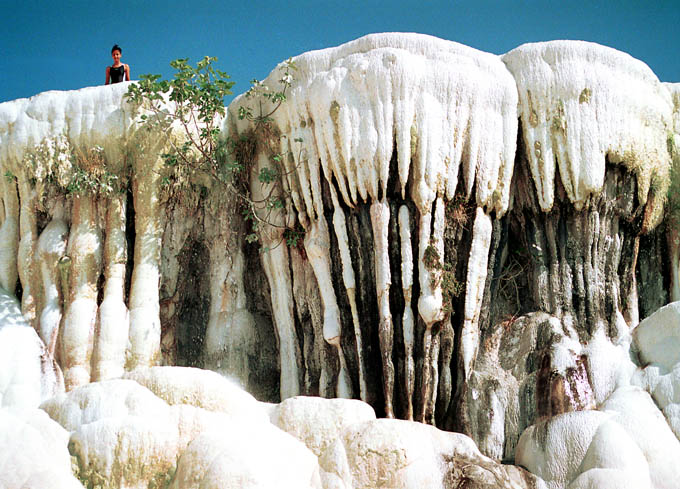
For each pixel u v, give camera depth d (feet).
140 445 30.07
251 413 32.07
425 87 37.04
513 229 38.78
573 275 37.37
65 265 39.17
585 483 30.63
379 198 36.47
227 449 29.14
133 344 38.11
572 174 37.32
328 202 37.63
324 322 37.24
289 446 30.45
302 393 38.14
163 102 39.83
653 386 33.47
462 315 36.42
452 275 36.29
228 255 40.47
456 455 31.42
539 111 37.83
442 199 36.55
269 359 39.86
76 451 30.01
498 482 30.60
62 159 40.27
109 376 37.42
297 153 38.24
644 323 35.45
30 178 40.42
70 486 28.73
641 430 31.73
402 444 30.66
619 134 37.83
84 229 39.52
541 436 32.71
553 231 37.78
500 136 37.50
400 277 36.32
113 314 38.22
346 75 37.35
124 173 40.19
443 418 36.19
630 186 38.34
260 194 40.09
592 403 34.27
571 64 37.99
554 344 35.81
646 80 39.37
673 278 39.47
